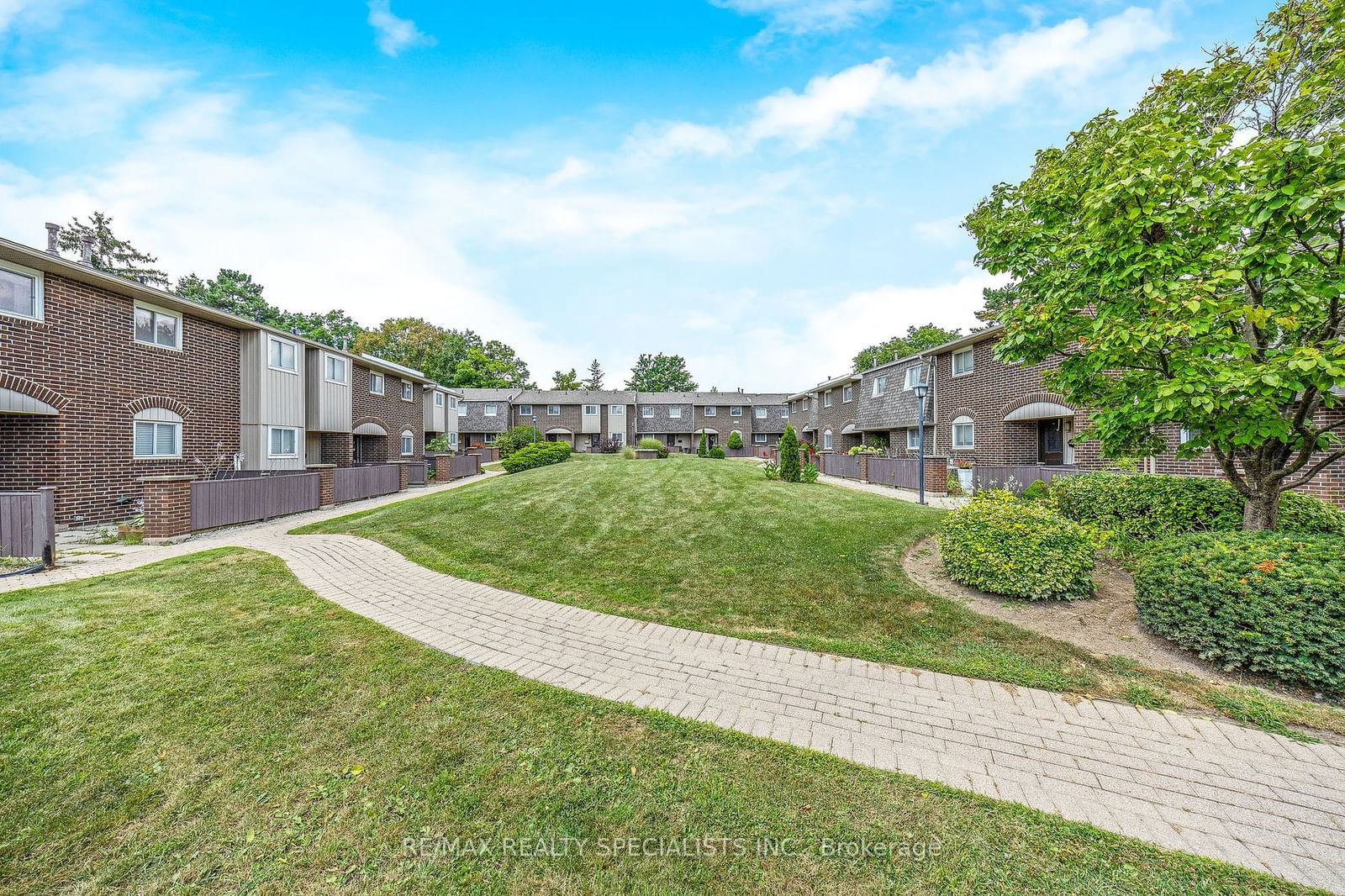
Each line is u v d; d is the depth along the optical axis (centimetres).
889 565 683
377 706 346
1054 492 878
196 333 1341
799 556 725
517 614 550
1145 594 460
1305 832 242
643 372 7338
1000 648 456
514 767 281
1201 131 546
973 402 1717
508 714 340
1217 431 450
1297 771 290
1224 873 217
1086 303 548
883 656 446
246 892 201
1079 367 557
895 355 4181
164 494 880
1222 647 400
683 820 243
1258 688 377
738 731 326
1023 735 328
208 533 957
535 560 756
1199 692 374
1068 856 226
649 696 374
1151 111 570
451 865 215
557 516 1026
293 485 1194
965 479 1465
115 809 243
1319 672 356
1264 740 320
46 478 1027
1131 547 664
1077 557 557
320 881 206
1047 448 1564
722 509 1047
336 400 1859
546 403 4234
